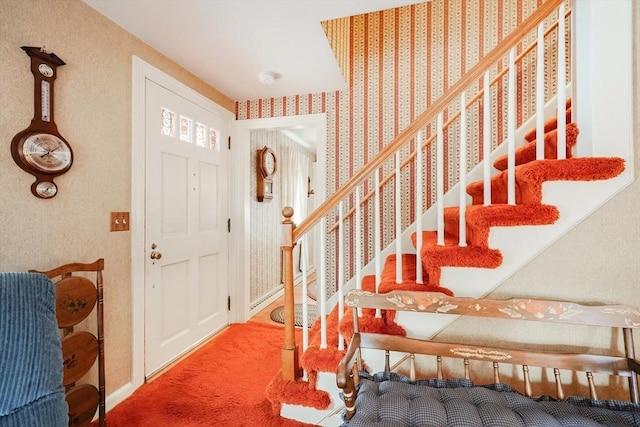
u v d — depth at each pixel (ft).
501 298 4.31
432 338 4.60
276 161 12.60
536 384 4.33
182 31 5.90
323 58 6.95
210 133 8.41
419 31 7.83
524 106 7.10
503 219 4.22
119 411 5.30
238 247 9.49
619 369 3.73
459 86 4.42
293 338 5.25
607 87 4.08
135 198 5.98
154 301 6.49
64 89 4.74
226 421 5.03
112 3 5.08
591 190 4.00
